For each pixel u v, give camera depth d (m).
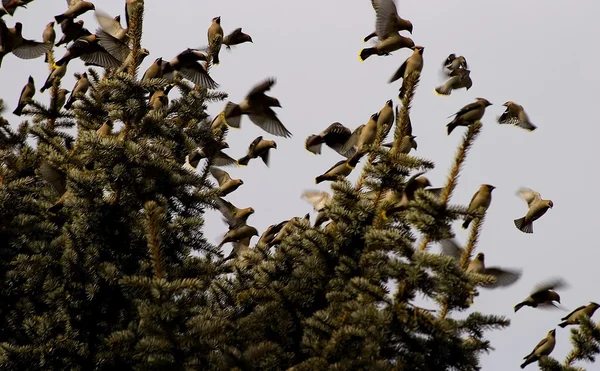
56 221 15.51
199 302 13.38
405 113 13.41
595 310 15.77
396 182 13.02
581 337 13.18
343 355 11.90
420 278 11.61
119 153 14.16
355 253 13.08
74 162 15.13
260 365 12.48
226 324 12.94
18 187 15.25
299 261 13.51
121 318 13.86
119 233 14.28
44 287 13.94
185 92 17.75
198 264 13.97
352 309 11.91
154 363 11.88
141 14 17.30
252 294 13.49
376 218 12.95
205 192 15.09
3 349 13.25
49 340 13.49
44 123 18.39
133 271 14.20
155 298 11.98
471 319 11.80
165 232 14.16
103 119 17.03
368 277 12.29
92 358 13.49
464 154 12.39
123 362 13.45
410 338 11.69
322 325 12.29
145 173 14.36
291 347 13.05
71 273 13.98
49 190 15.66
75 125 18.53
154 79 15.25
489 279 11.62
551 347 15.85
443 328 11.62
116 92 15.07
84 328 13.83
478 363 11.77
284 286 13.23
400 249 11.89
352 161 15.41
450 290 11.58
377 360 11.60
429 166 12.97
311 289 13.18
